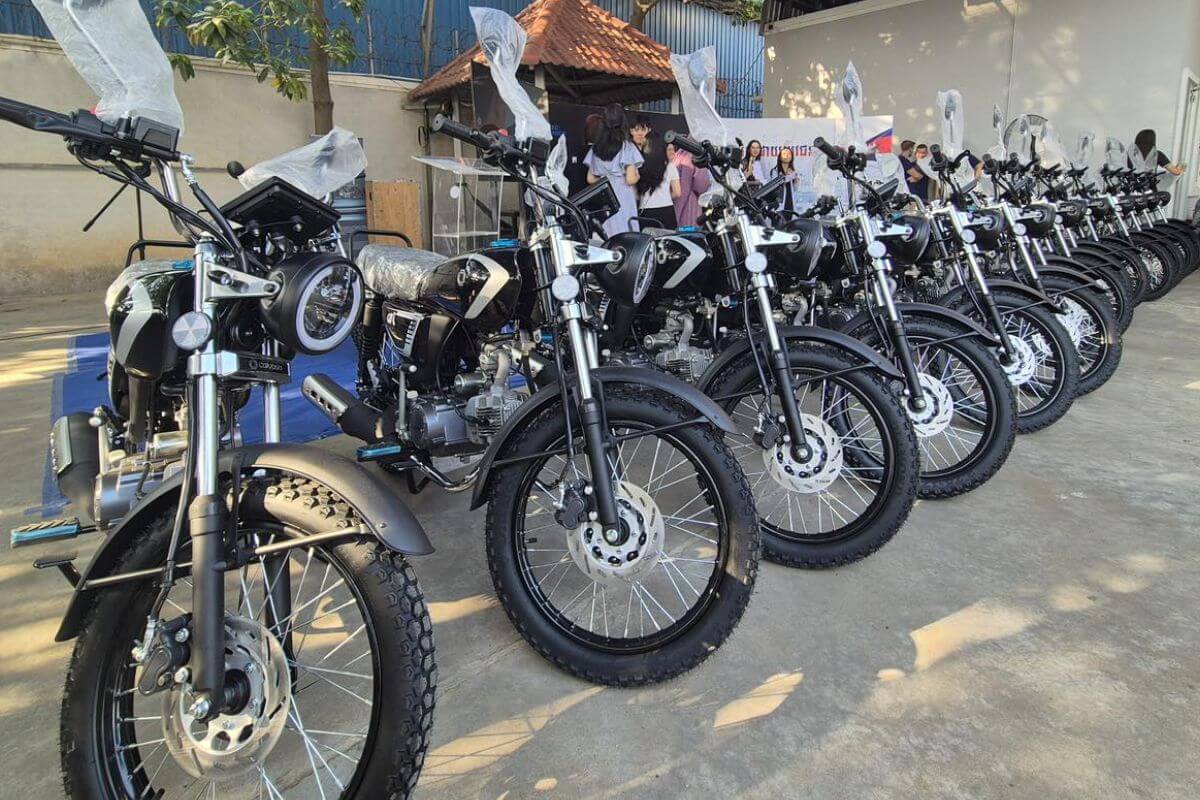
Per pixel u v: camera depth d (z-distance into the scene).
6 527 2.65
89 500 2.00
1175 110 8.27
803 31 10.69
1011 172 4.71
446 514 2.80
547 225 1.98
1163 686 1.79
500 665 1.93
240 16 6.35
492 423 2.32
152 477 1.86
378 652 1.29
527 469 1.90
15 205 8.01
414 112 10.31
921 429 2.77
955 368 3.12
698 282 2.75
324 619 2.08
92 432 2.21
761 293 2.30
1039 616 2.08
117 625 1.33
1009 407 2.70
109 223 8.55
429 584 2.32
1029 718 1.69
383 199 7.15
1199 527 2.59
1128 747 1.60
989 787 1.50
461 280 2.23
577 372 1.80
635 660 1.81
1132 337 5.64
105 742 1.32
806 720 1.70
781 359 2.25
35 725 1.70
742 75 13.46
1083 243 5.41
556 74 9.12
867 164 3.30
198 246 1.40
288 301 1.42
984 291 3.33
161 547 1.35
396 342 2.51
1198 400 4.06
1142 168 7.64
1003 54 9.13
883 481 2.27
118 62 1.36
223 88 8.86
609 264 2.08
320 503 1.34
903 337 2.71
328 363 4.94
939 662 1.89
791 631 2.03
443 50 10.55
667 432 1.82
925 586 2.25
